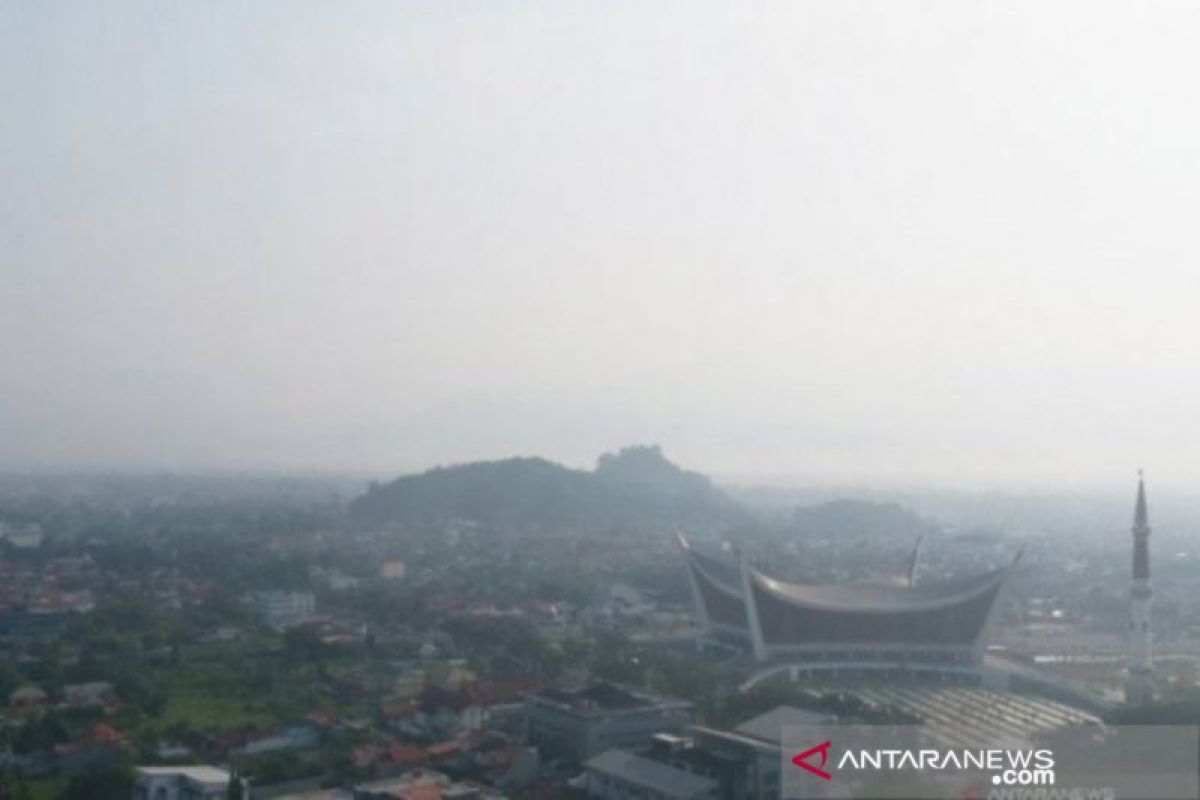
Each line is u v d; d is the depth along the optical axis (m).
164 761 155.25
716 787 127.94
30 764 156.75
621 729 158.88
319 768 149.50
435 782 139.25
